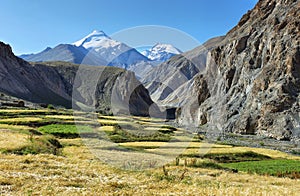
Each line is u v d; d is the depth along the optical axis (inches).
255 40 5925.2
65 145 1624.0
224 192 773.9
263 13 6604.3
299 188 1059.9
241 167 1648.6
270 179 1279.5
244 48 6250.0
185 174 1073.5
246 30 6702.8
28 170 911.0
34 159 1082.1
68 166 1007.6
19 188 694.5
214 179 1100.5
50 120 2443.4
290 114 4254.4
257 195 794.2
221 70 6250.0
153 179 877.2
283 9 6082.7
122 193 695.1
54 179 810.8
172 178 937.5
